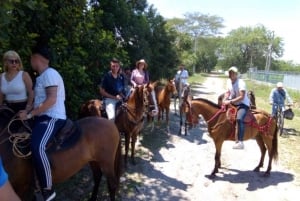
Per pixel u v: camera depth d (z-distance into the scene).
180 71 15.07
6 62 3.86
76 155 4.14
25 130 3.79
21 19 6.05
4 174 1.34
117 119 7.06
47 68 3.87
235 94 7.07
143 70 9.38
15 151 3.62
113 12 13.17
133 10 16.62
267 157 8.70
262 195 6.21
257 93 29.75
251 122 6.89
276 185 6.71
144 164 7.63
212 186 6.55
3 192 1.32
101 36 8.40
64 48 6.84
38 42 6.92
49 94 3.75
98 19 8.88
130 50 15.19
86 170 6.79
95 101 7.09
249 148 9.62
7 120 3.79
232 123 6.85
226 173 7.34
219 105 7.17
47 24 6.93
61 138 3.98
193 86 34.75
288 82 33.53
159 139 10.20
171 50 25.25
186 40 39.97
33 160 3.71
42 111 3.70
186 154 8.73
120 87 7.20
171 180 6.76
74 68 6.96
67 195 5.59
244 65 90.12
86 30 7.72
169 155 8.53
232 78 7.06
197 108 7.19
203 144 9.91
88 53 8.26
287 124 14.26
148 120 11.05
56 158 3.90
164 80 27.88
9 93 3.93
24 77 3.93
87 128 4.46
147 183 6.50
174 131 11.54
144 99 7.32
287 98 12.12
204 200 5.89
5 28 4.49
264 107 19.38
